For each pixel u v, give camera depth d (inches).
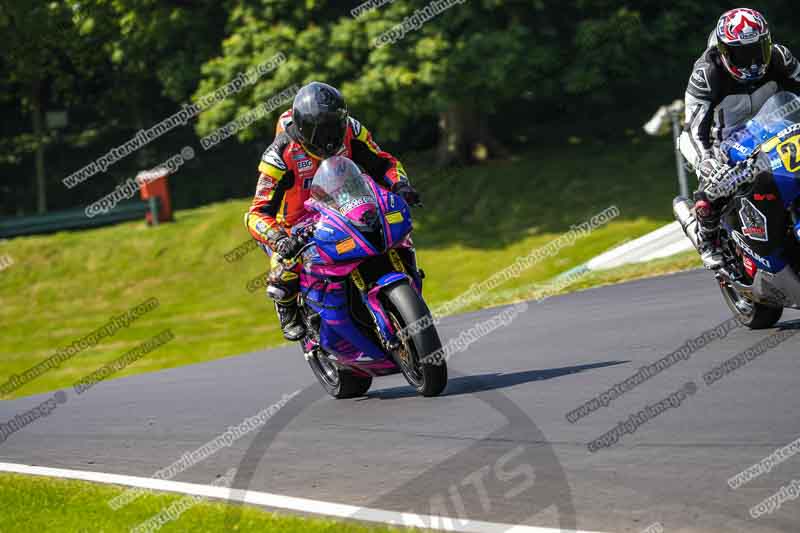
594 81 2994.6
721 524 512.7
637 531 516.1
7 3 3528.5
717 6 3147.1
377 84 2807.6
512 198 3280.0
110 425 1136.2
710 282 1459.2
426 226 3238.2
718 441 654.5
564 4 3132.4
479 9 3004.4
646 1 3112.7
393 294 885.8
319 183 928.9
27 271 3326.8
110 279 3223.4
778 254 893.2
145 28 3297.2
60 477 861.2
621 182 3255.4
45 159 4756.4
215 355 2215.8
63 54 3956.7
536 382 938.1
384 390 1080.8
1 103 4699.8
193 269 3208.7
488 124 4079.7
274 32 2947.8
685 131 964.0
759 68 885.2
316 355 1084.5
